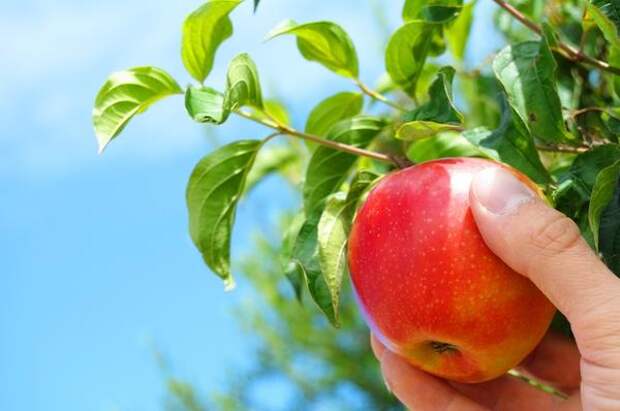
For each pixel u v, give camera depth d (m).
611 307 0.42
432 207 0.44
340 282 0.46
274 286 2.16
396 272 0.44
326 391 2.19
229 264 0.52
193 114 0.45
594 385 0.42
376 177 0.48
